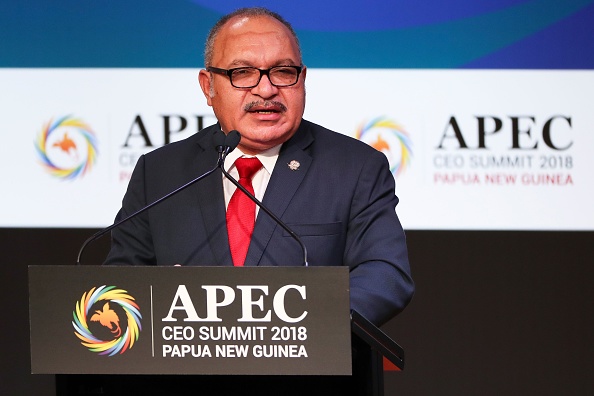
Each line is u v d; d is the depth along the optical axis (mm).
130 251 7848
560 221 12016
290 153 7605
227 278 5398
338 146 7785
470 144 11984
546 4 11961
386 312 6762
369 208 7492
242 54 7234
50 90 12078
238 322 5383
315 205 7434
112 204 12094
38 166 12094
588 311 12141
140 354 5434
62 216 12125
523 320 12195
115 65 12078
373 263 7145
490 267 12141
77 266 5512
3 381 12406
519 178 12000
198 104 12070
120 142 12070
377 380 5738
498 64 11969
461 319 12242
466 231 12086
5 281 12203
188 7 12086
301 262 7246
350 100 11992
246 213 7477
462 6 11969
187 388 5820
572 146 11938
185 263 7426
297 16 12016
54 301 5520
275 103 7234
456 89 11984
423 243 12141
